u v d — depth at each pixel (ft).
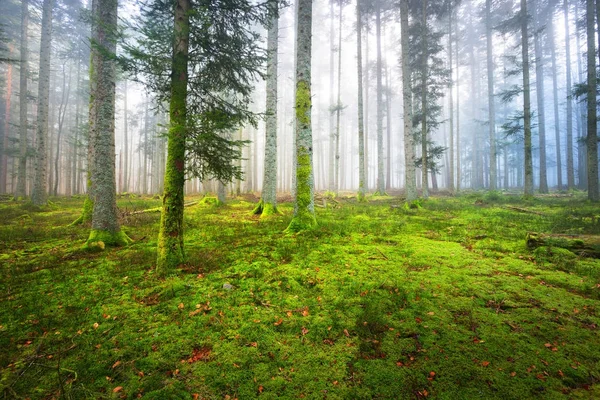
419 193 93.15
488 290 14.51
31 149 69.56
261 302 13.79
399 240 25.23
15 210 47.29
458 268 17.89
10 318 12.77
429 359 9.59
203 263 19.07
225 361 9.80
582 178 102.17
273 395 8.34
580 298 13.42
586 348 9.83
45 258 21.58
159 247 18.39
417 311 12.62
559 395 7.95
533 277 16.21
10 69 92.99
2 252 23.52
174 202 18.75
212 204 56.95
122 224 35.06
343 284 15.64
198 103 22.76
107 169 26.04
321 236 26.40
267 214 41.88
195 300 14.11
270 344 10.64
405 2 54.13
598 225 26.89
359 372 9.15
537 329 11.03
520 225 30.25
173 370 9.47
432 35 65.51
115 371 9.46
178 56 18.80
